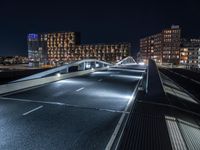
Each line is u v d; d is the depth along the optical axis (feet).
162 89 48.19
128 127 25.62
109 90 61.36
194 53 471.21
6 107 38.65
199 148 24.30
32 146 22.04
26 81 62.75
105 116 33.73
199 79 141.90
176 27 533.96
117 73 131.95
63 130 26.94
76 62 113.39
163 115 31.32
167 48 542.57
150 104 37.52
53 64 622.13
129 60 334.44
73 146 22.13
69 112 35.91
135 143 20.86
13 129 27.09
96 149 21.45
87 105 41.50
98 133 25.95
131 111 32.96
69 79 91.04
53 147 21.86
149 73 75.20
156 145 20.61
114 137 24.68
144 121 28.12
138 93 52.06
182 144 23.29
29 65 416.05
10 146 21.98
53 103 42.65
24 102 43.11
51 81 79.82
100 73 129.80
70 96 50.93
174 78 146.10
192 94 91.04
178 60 519.60
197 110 60.85
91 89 62.75
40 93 54.29
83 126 28.60
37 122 30.09
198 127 35.65
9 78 102.73
